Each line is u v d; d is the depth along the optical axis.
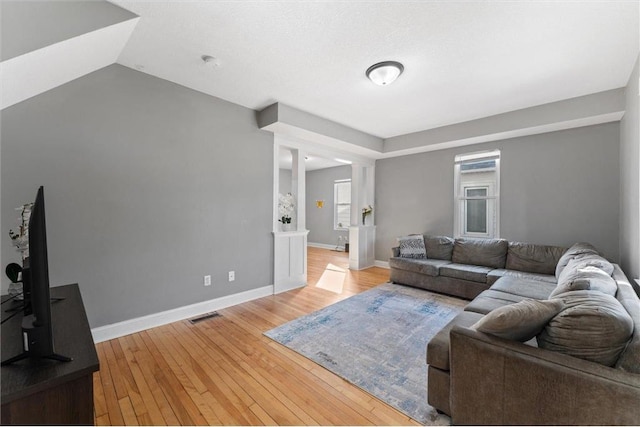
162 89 2.78
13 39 1.43
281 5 1.78
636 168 2.43
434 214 4.95
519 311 1.35
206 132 3.13
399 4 1.77
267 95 3.20
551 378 1.16
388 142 5.09
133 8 1.80
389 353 2.29
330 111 3.71
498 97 3.23
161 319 2.81
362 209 5.71
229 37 2.12
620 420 1.02
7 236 2.00
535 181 3.85
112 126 2.48
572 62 2.47
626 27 1.97
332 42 2.18
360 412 1.64
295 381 1.93
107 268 2.48
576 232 3.54
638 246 2.35
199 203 3.09
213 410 1.65
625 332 1.12
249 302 3.53
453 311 3.21
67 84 2.25
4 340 1.15
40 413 0.93
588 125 3.44
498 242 3.87
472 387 1.38
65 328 1.30
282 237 3.98
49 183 2.18
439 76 2.74
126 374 1.99
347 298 3.70
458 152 4.64
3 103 1.87
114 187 2.50
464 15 1.87
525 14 1.85
